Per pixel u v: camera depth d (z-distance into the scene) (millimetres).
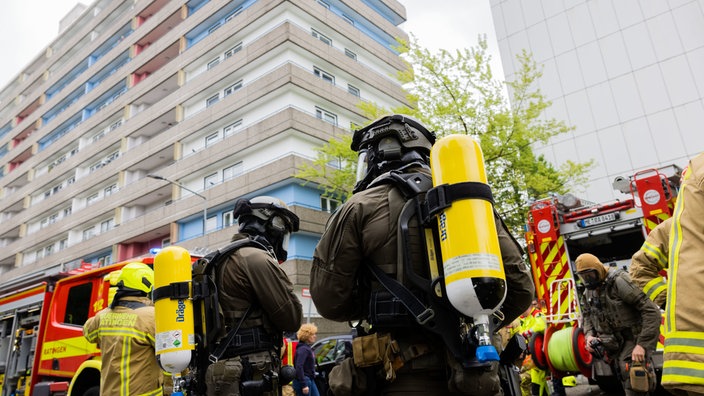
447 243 1771
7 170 54062
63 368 5945
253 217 3465
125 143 36688
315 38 28766
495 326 1985
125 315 3557
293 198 25000
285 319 3080
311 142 26844
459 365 1818
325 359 8648
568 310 6523
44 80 53438
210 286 2955
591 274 4418
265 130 26453
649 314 4043
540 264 6973
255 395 2826
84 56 46000
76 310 6184
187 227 30422
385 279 1986
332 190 19531
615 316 4316
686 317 1821
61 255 39719
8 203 51375
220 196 27906
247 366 2895
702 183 1931
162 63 37594
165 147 32906
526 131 15719
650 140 23359
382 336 1964
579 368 5656
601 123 24734
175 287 2801
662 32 24062
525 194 15977
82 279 6320
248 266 3037
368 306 2191
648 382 3984
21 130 53438
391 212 2064
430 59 16359
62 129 47594
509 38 28531
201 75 31625
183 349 2744
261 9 29000
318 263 2201
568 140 25391
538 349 6113
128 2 43281
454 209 1777
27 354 6898
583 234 6754
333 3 32125
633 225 6395
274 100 27219
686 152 22406
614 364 4410
